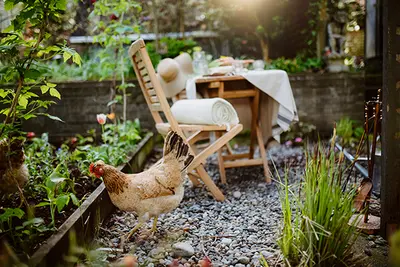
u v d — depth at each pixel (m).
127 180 2.72
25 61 2.51
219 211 3.46
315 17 7.33
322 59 7.18
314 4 7.17
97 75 6.54
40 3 2.53
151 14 7.42
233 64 4.57
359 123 6.56
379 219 2.93
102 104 6.26
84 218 2.67
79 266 2.32
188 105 3.89
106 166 2.70
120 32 4.83
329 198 2.22
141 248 2.69
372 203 3.36
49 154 4.18
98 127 6.28
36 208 2.94
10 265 2.01
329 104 6.66
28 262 2.01
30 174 3.31
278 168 4.84
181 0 7.53
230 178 4.58
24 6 2.63
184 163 2.84
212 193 3.77
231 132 3.71
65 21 6.44
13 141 2.77
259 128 4.48
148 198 2.72
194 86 4.12
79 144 5.62
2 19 4.12
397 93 2.55
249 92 4.35
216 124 3.64
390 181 2.63
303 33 7.51
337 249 2.21
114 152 4.23
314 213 2.24
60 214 2.85
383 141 2.63
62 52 2.74
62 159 3.82
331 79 6.61
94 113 6.27
